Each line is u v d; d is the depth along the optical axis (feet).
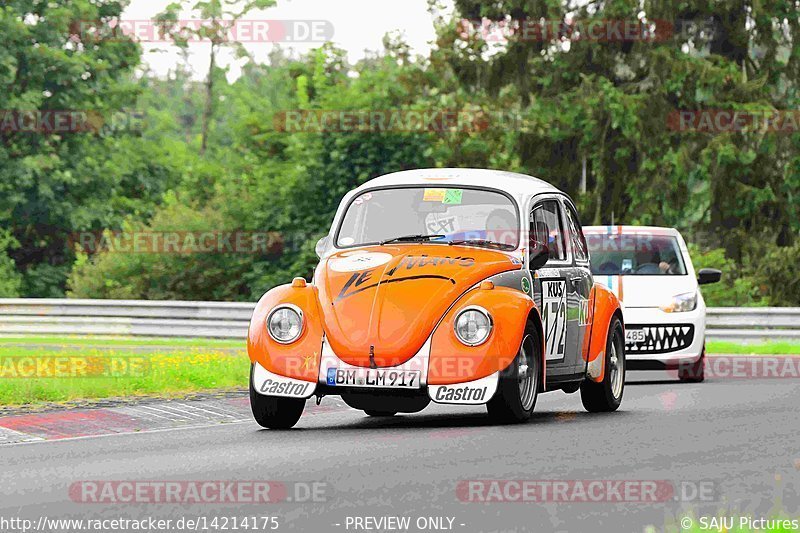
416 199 95.61
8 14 385.91
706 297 286.05
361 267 90.27
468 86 325.83
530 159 320.09
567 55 320.50
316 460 71.82
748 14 313.94
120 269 282.97
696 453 73.92
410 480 64.64
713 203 311.27
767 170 313.53
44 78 393.50
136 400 104.53
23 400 102.47
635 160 315.58
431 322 86.17
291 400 88.84
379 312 86.74
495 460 71.26
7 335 223.92
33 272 390.63
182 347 184.55
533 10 321.11
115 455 74.84
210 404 101.60
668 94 313.73
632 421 91.76
